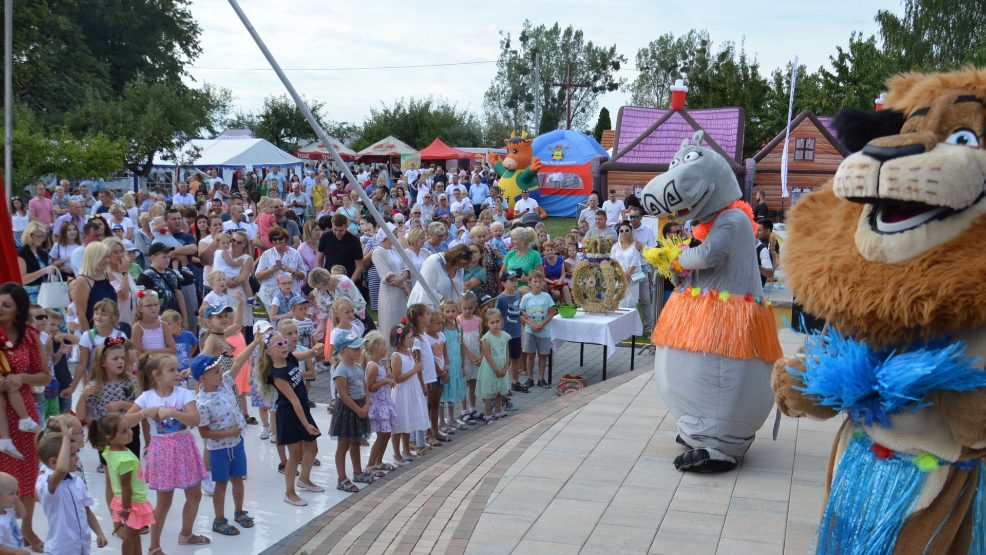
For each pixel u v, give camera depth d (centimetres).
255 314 1557
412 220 1838
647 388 959
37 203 1853
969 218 365
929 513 391
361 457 909
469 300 1018
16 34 3475
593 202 2286
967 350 375
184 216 1619
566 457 716
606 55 9925
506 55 10119
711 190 637
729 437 658
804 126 2636
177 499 789
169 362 659
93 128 3206
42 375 678
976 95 383
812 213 433
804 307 423
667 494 630
